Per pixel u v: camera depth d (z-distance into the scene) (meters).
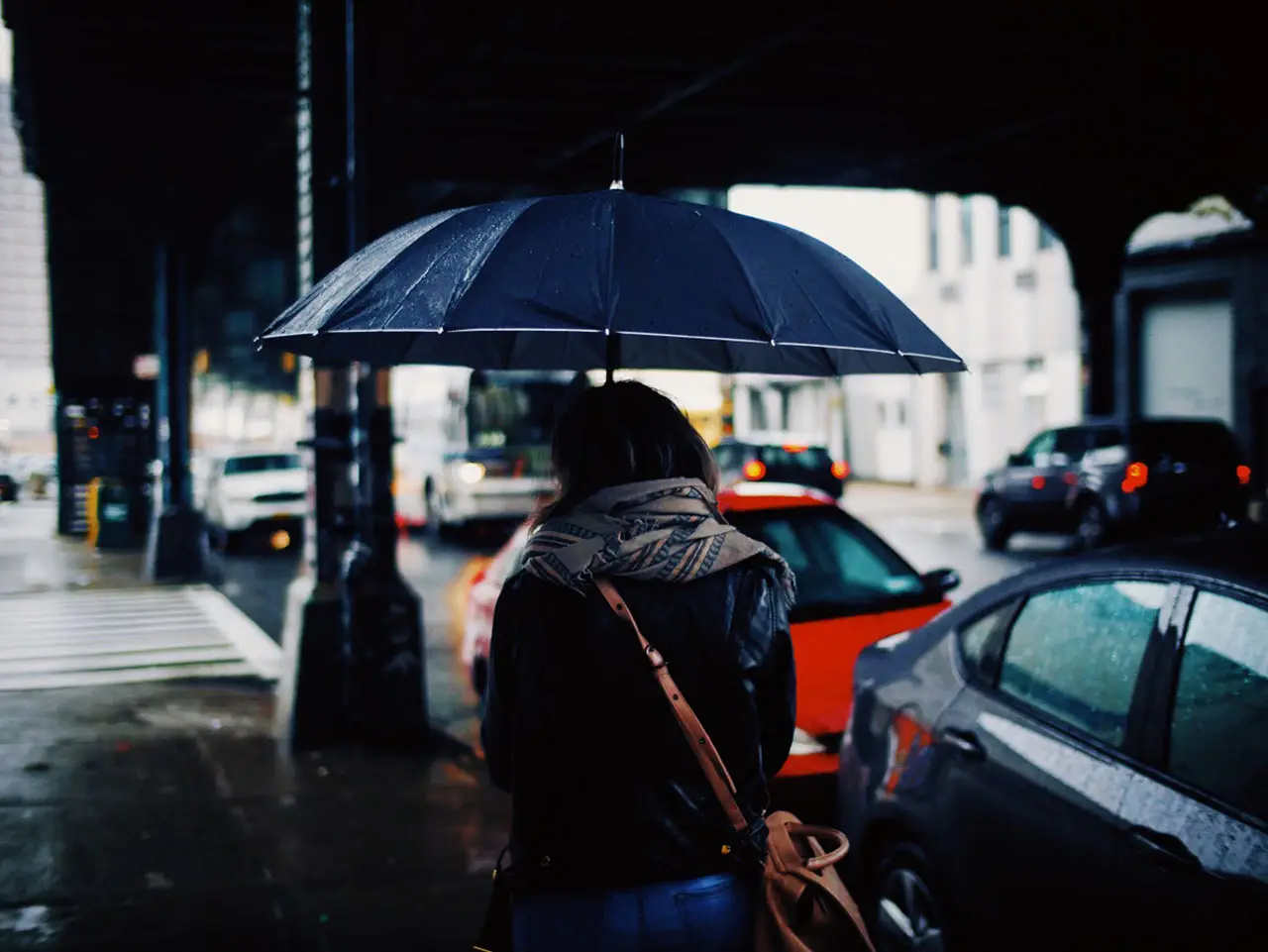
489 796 5.94
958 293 31.83
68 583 16.02
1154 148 14.55
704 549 1.95
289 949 4.16
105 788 6.08
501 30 9.80
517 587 1.96
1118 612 3.07
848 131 13.77
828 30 9.96
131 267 20.44
